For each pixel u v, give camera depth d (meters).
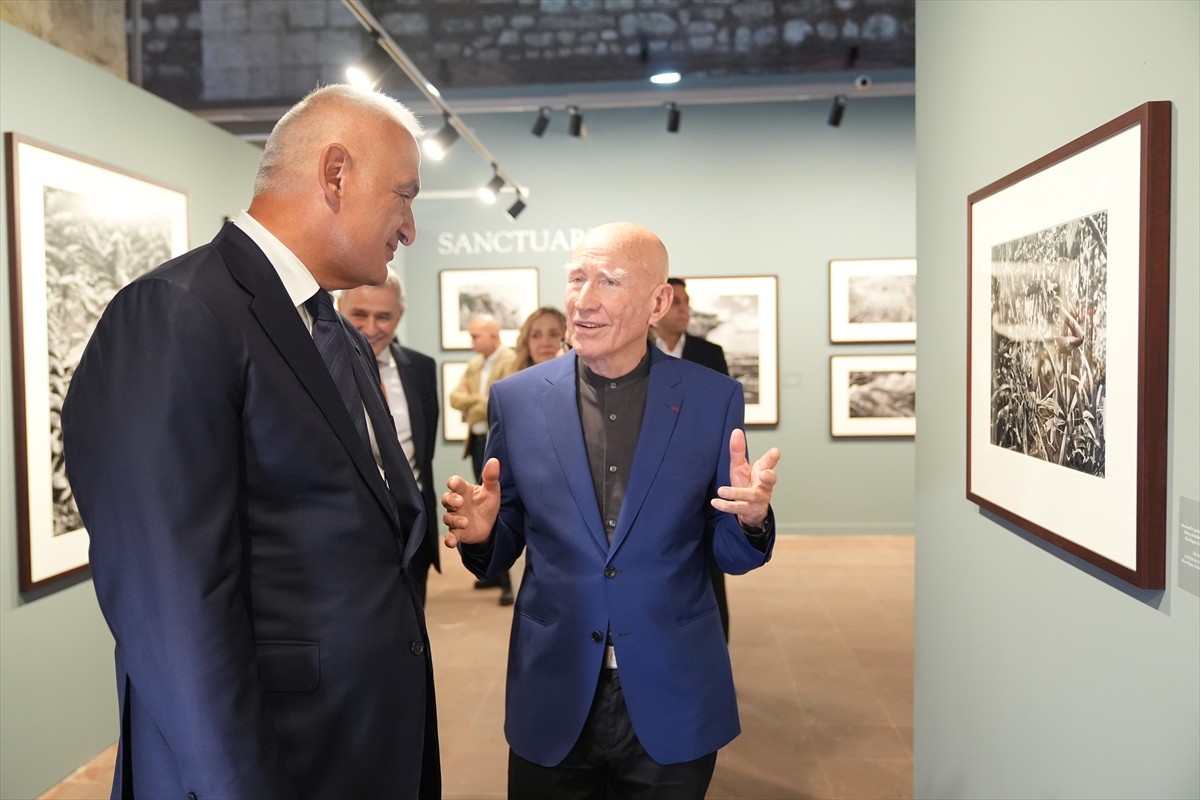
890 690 3.78
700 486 1.61
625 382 1.68
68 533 3.05
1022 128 1.75
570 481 1.60
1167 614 1.25
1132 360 1.29
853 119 6.98
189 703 1.00
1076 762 1.54
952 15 2.19
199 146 4.12
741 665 4.10
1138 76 1.32
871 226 7.00
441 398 7.42
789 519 7.16
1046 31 1.64
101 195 3.26
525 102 6.82
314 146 1.23
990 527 1.96
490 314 7.35
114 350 1.04
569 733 1.58
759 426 7.13
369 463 1.23
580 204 7.26
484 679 3.98
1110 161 1.35
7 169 2.80
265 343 1.14
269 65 5.87
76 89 3.19
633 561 1.57
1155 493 1.25
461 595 5.48
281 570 1.14
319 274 1.28
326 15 5.16
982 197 1.93
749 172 7.08
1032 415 1.66
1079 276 1.46
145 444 1.01
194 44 5.54
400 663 1.24
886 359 7.02
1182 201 1.20
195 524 1.02
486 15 5.37
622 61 6.14
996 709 1.94
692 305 7.14
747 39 5.78
